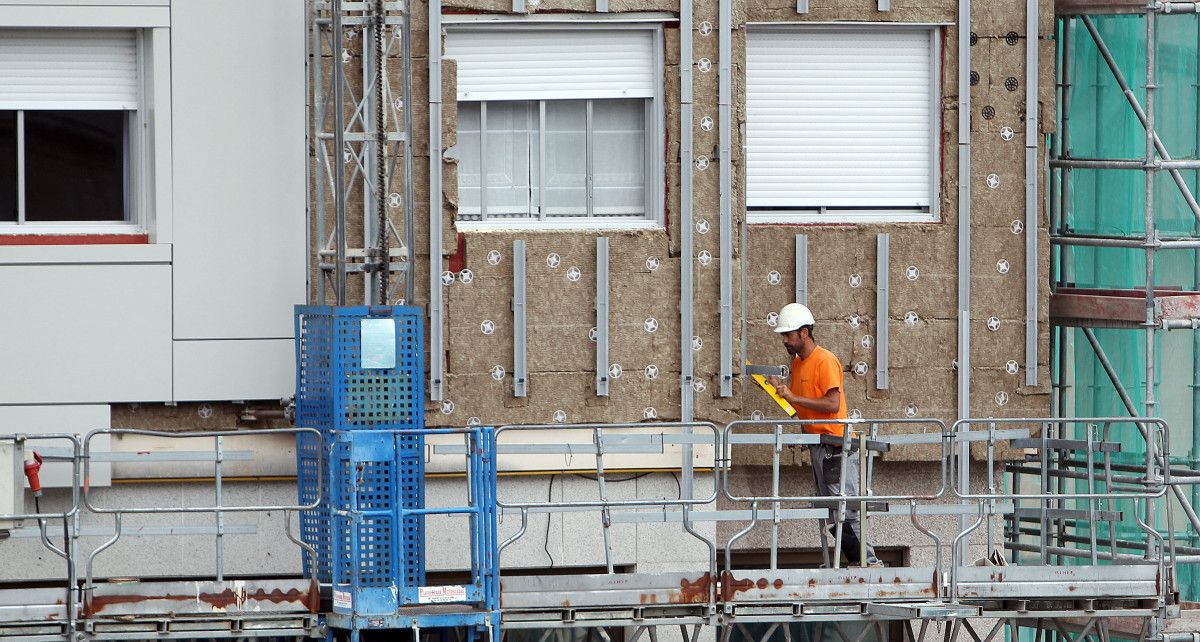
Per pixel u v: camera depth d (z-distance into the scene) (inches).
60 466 1608.0
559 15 1701.5
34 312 1614.2
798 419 1644.9
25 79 1638.8
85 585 1446.9
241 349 1644.9
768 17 1782.7
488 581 1493.6
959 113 1811.0
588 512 1717.5
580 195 1737.2
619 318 1711.4
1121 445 1779.0
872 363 1806.1
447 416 1689.2
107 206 1659.7
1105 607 1620.3
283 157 1646.2
